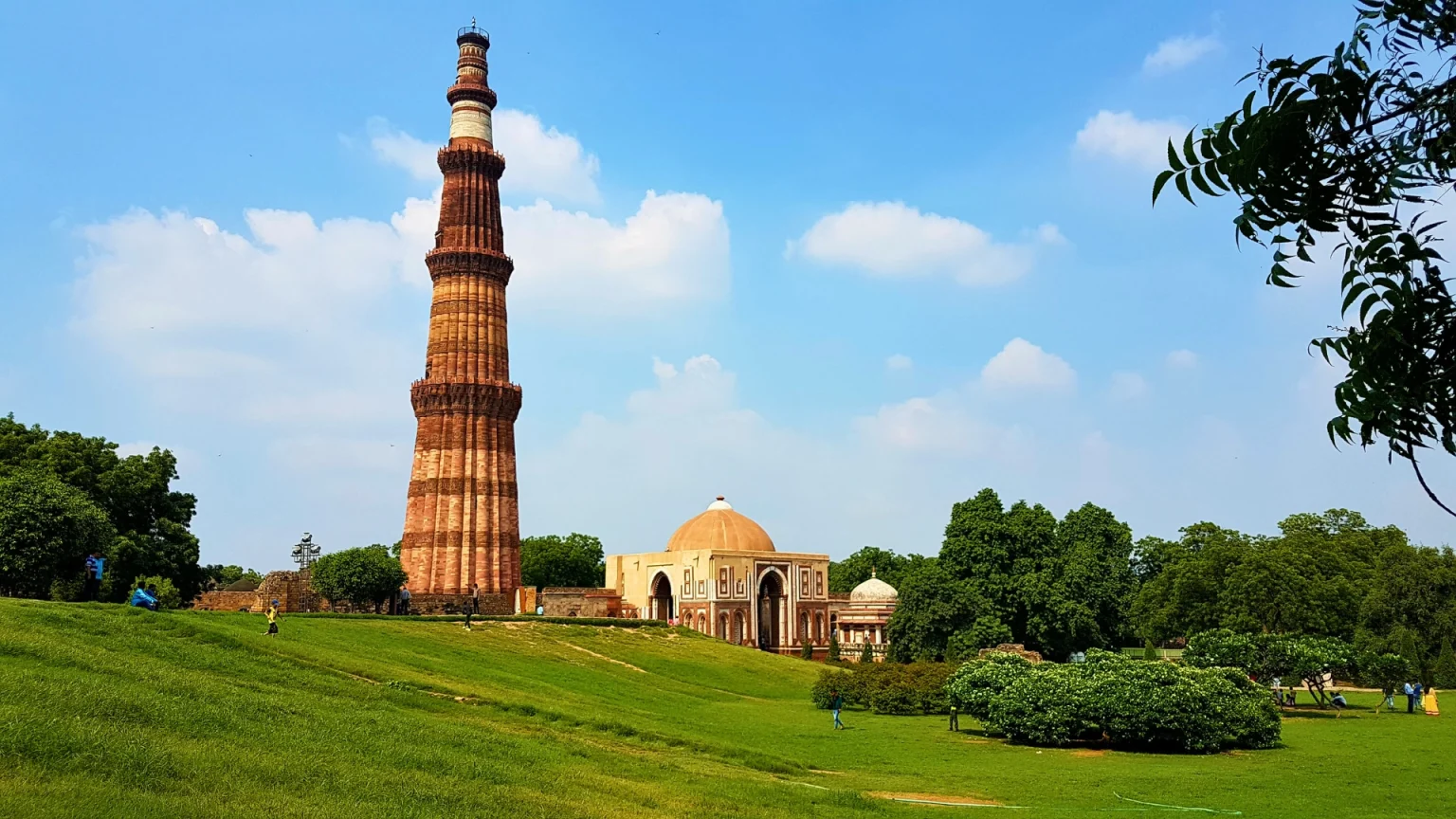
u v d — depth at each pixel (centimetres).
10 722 1805
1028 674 4769
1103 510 11444
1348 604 8256
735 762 3347
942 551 9550
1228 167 623
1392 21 577
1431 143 577
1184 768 3828
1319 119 597
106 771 1703
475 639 6462
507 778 2244
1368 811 2855
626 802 2194
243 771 1870
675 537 11850
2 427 6481
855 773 3547
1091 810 2814
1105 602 10200
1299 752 4309
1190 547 10488
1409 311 608
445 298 9119
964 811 2681
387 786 1955
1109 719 4331
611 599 11356
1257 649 5962
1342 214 615
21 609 3145
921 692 6066
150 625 3450
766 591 11712
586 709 4247
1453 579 8381
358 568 7544
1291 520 11538
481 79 9738
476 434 8869
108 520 5009
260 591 7275
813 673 8112
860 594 11825
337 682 3378
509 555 8894
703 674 7181
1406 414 634
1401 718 5862
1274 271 644
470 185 9400
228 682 2878
